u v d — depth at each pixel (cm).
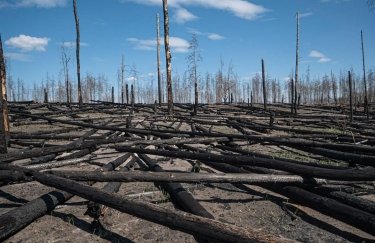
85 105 2309
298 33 2756
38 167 547
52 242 320
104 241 324
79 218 378
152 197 458
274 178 407
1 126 579
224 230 250
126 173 415
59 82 6875
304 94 7819
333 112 2467
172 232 345
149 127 1245
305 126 1470
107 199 325
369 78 6259
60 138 897
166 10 1705
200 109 2155
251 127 1201
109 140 758
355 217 334
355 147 629
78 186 361
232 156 513
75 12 2338
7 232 312
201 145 859
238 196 473
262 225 371
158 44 2903
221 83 5862
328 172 384
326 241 332
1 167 452
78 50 2369
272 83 7700
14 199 449
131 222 369
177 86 7675
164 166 653
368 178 355
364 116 2150
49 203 382
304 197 403
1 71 779
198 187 513
